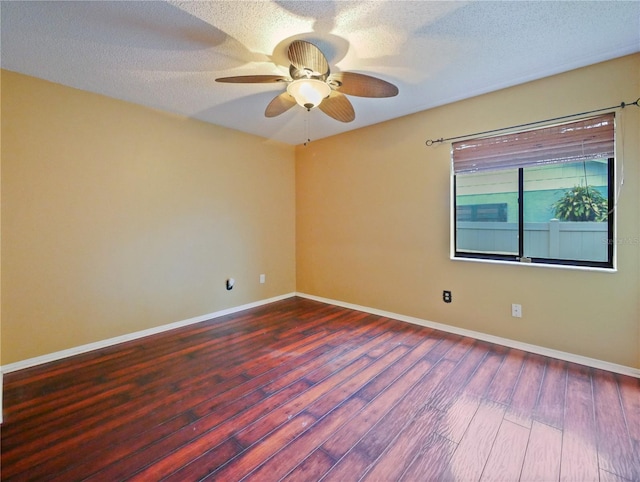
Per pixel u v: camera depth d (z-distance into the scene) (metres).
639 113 2.20
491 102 2.83
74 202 2.69
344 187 4.02
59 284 2.63
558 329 2.57
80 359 2.61
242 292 4.01
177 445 1.61
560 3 1.70
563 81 2.48
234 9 1.72
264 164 4.21
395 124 3.49
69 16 1.76
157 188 3.20
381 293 3.72
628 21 1.85
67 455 1.53
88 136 2.75
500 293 2.85
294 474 1.43
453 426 1.75
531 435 1.67
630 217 2.26
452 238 3.16
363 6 1.71
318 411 1.89
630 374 2.28
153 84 2.62
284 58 2.22
